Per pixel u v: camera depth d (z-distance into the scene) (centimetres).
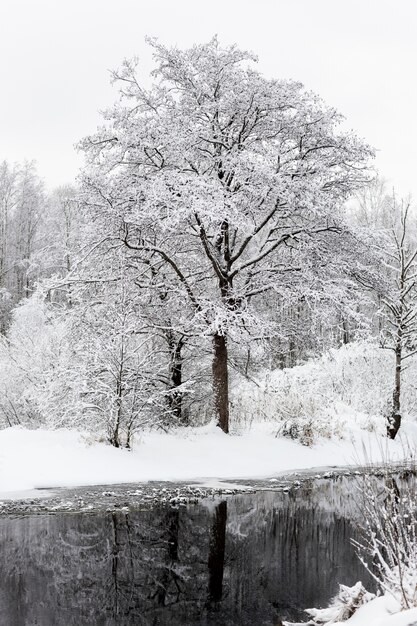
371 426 2267
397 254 2312
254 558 877
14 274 4628
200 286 1986
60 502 1142
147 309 1902
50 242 4475
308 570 827
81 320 1745
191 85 1859
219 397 1892
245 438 1872
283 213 1825
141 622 648
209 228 1784
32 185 4819
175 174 1659
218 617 664
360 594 630
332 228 1839
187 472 1507
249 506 1203
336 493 1369
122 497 1211
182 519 1077
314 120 1811
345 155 1830
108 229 1769
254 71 1819
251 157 1691
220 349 1898
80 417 1553
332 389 2681
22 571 792
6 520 1017
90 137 1844
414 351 2316
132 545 920
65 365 1666
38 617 655
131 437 1603
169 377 1961
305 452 1875
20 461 1355
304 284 1792
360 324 1752
